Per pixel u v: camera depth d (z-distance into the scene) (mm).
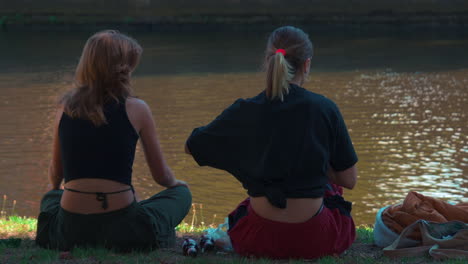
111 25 119688
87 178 7363
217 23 118000
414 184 29328
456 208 8328
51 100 52625
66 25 120688
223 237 8172
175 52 88375
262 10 116562
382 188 28812
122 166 7430
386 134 39844
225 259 7496
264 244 7297
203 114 46844
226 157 7305
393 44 91562
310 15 115312
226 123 7246
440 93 53594
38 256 7488
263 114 7059
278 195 7016
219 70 70312
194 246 7758
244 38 104438
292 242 7203
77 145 7328
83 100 7301
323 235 7246
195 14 118438
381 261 7688
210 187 29281
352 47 89812
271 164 7031
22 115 46938
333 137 7133
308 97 7059
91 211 7434
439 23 109500
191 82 62562
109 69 7355
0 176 31156
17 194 27969
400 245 7984
